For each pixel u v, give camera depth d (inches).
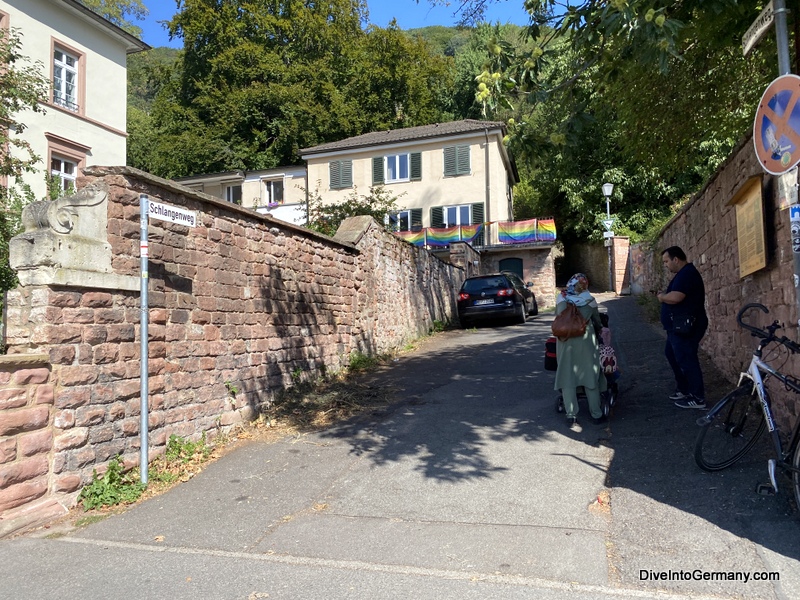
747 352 254.4
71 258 186.2
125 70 804.6
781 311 203.5
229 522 174.2
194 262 245.4
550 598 125.3
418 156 1242.6
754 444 190.5
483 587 130.7
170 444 225.1
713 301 327.6
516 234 1052.5
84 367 191.0
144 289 205.2
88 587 137.8
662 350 389.4
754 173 228.8
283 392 310.5
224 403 259.9
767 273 219.9
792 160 140.8
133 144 1667.1
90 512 183.5
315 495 192.5
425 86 1662.2
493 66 244.8
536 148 257.8
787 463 156.2
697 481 178.9
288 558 149.6
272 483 204.8
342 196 1291.8
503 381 342.6
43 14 681.0
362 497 188.7
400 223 1239.5
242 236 282.0
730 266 283.4
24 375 172.7
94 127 743.7
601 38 252.1
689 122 378.9
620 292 983.6
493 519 166.4
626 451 211.6
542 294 1046.4
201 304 248.8
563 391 246.5
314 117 1557.6
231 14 1587.1
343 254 402.0
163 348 224.8
